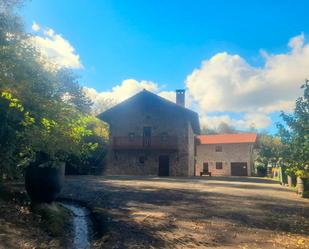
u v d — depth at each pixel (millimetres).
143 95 33688
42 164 8812
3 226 6789
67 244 6969
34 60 9109
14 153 8719
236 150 48906
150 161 32750
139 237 7477
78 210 10633
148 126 33188
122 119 33938
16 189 11336
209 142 50438
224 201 12750
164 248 6859
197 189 16703
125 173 33031
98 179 21719
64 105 9430
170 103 32844
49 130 8414
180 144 32281
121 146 32938
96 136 31031
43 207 9016
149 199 12523
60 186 9750
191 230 8227
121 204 11273
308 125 11383
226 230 8367
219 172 49438
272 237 7902
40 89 9227
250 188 18891
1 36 8742
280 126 12602
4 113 7789
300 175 14312
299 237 7977
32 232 6984
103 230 7996
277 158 14938
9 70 8320
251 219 9711
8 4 9664
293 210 11422
